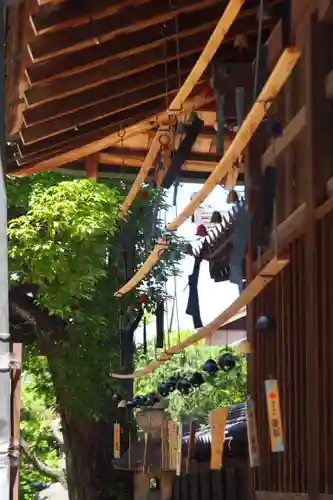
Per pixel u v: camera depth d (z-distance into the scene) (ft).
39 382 61.36
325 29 20.45
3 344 13.69
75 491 58.65
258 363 25.31
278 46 21.99
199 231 28.48
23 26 20.45
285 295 22.89
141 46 22.88
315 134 20.22
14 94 23.98
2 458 13.35
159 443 45.98
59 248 48.19
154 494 48.16
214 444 25.11
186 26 22.86
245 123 16.47
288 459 22.40
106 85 25.02
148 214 40.04
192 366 62.23
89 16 20.15
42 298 49.90
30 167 30.89
